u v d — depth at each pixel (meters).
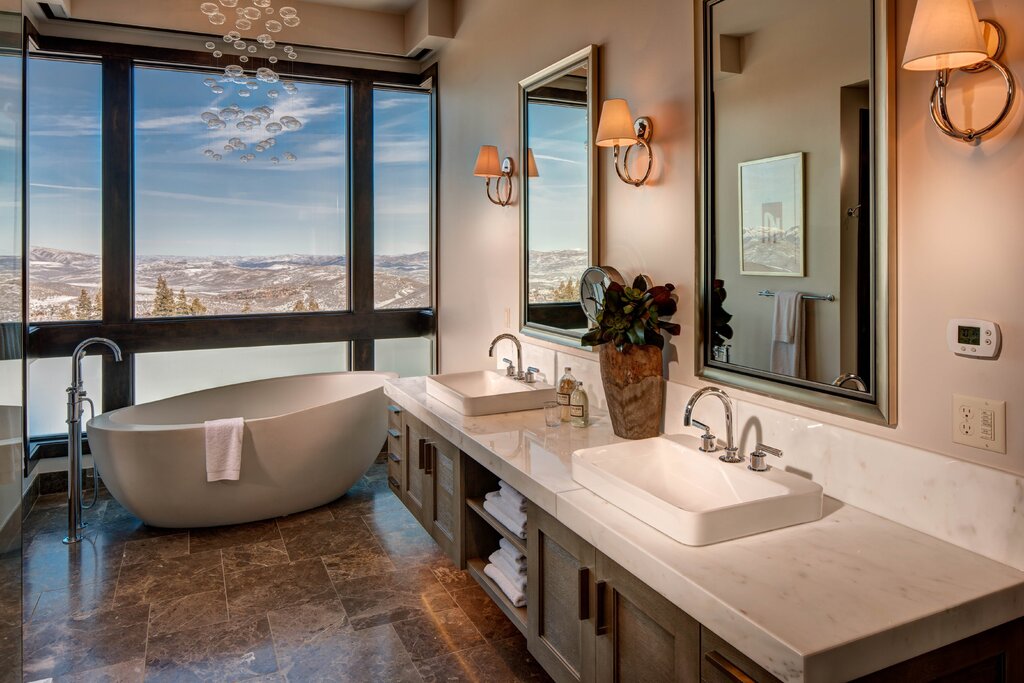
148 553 3.47
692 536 1.58
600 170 2.92
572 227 3.08
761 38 2.04
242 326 4.69
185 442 3.54
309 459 3.86
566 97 3.09
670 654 1.55
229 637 2.70
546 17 3.28
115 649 2.62
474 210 4.20
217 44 4.46
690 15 2.37
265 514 3.83
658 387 2.45
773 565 1.49
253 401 4.44
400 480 3.50
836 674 1.20
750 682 1.31
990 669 1.43
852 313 1.79
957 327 1.56
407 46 4.74
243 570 3.28
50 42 4.13
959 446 1.57
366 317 5.01
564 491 1.96
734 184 2.16
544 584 2.12
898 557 1.52
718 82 2.21
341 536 3.67
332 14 4.60
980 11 1.50
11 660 1.72
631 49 2.69
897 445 1.70
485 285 4.09
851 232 1.78
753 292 2.11
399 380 3.73
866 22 1.71
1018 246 1.44
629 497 1.78
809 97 1.88
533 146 3.40
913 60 1.44
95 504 4.00
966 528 1.55
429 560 3.39
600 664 1.82
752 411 2.12
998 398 1.49
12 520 1.75
